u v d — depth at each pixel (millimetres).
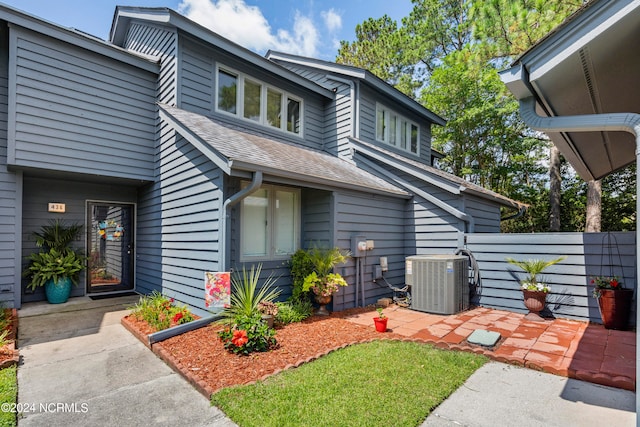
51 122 5809
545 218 15258
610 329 4645
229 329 4043
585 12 2434
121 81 6633
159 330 4461
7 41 5891
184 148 5832
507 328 4734
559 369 3295
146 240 7457
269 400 2748
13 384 3141
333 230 5809
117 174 6527
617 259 4945
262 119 7684
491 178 15977
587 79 2988
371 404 2689
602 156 5270
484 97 14219
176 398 2930
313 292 5578
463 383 3123
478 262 6273
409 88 17781
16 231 5879
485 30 10195
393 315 5562
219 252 4809
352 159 8406
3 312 5098
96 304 6445
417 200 7367
